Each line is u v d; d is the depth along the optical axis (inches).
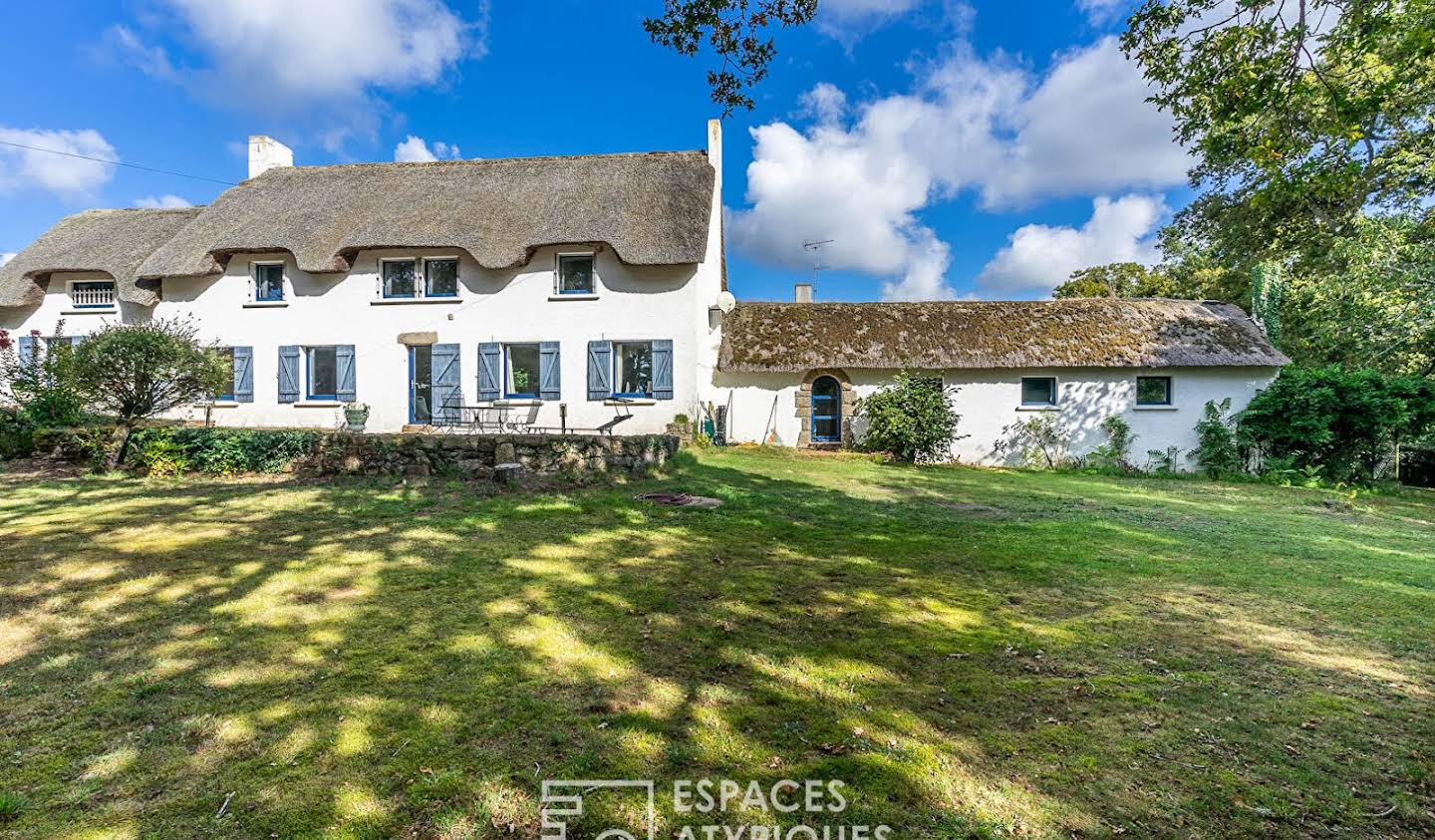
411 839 95.3
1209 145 309.9
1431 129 597.0
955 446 674.8
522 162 721.0
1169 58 303.9
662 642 169.5
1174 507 412.2
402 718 128.5
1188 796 109.0
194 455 426.9
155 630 170.9
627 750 119.2
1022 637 177.8
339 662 153.7
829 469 525.7
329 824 97.9
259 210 668.7
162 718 127.0
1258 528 345.7
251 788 106.2
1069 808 105.3
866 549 269.3
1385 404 573.0
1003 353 661.9
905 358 663.1
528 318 631.2
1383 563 270.4
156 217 754.8
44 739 119.0
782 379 687.1
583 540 272.1
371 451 419.8
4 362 561.3
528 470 417.4
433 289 648.4
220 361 452.8
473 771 111.7
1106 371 660.1
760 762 116.5
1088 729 129.8
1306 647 175.3
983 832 99.2
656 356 615.5
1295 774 116.1
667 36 267.7
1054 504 402.9
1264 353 650.8
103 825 97.0
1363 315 632.4
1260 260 910.4
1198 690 148.3
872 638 175.0
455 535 274.8
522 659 157.1
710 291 684.7
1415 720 136.0
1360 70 323.9
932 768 115.3
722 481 428.1
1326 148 297.0
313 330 647.1
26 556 235.9
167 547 249.9
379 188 687.7
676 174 675.4
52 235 753.6
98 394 415.2
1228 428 649.6
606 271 624.7
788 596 207.9
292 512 313.1
